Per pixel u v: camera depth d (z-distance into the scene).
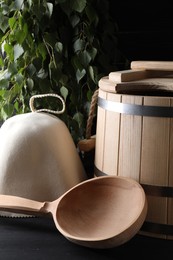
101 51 1.05
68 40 1.03
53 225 0.78
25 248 0.69
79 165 0.87
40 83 1.01
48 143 0.80
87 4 1.00
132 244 0.70
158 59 1.11
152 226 0.72
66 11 0.98
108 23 1.07
